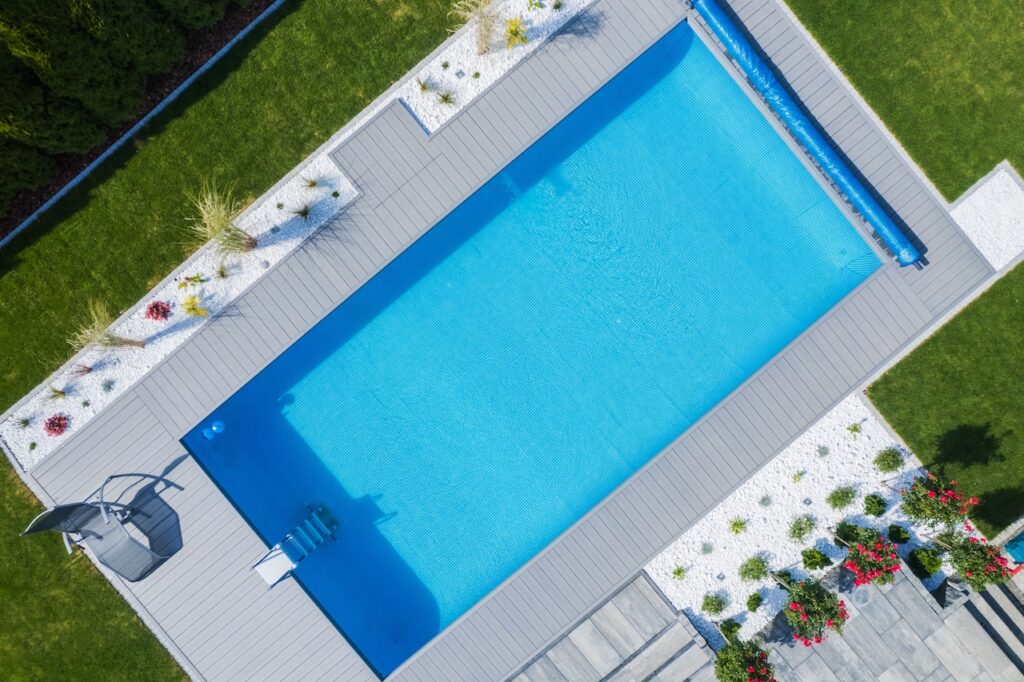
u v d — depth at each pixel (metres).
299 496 15.27
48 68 12.88
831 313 14.00
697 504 14.11
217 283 14.90
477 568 15.26
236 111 14.90
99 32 13.02
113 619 15.02
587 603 14.19
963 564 13.81
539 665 14.81
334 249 14.13
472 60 14.80
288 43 14.88
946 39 14.70
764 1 14.21
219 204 14.39
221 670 14.37
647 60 14.67
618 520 14.16
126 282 15.01
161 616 14.35
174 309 14.95
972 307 14.78
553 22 14.70
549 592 14.19
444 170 14.10
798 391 14.05
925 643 14.38
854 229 14.72
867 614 14.55
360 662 14.30
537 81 13.98
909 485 14.85
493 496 15.27
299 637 14.30
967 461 14.83
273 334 14.18
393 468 15.29
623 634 14.74
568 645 14.80
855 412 14.95
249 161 14.93
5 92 12.83
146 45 13.80
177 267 14.94
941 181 14.87
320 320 14.17
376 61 14.86
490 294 15.12
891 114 14.84
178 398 14.24
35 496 15.01
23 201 14.96
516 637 14.24
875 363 13.99
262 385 15.15
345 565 15.34
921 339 14.86
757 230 14.90
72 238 15.02
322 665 14.30
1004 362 14.72
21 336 15.06
